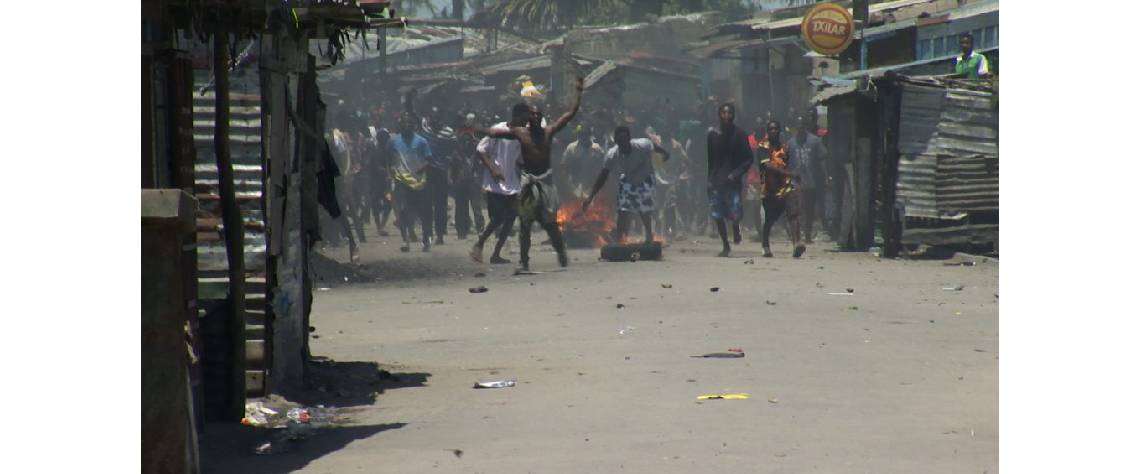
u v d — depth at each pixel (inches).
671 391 547.8
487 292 981.8
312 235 649.0
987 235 1314.0
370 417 507.5
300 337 603.2
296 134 610.5
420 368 639.8
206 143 508.7
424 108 2859.3
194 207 356.5
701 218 1662.2
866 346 679.1
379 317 853.2
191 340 462.6
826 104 1514.5
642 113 2135.8
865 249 1395.2
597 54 2974.9
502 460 417.7
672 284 1007.6
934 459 412.2
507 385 573.0
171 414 352.5
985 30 1685.5
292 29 573.6
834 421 477.1
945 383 564.4
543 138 1162.0
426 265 1232.2
